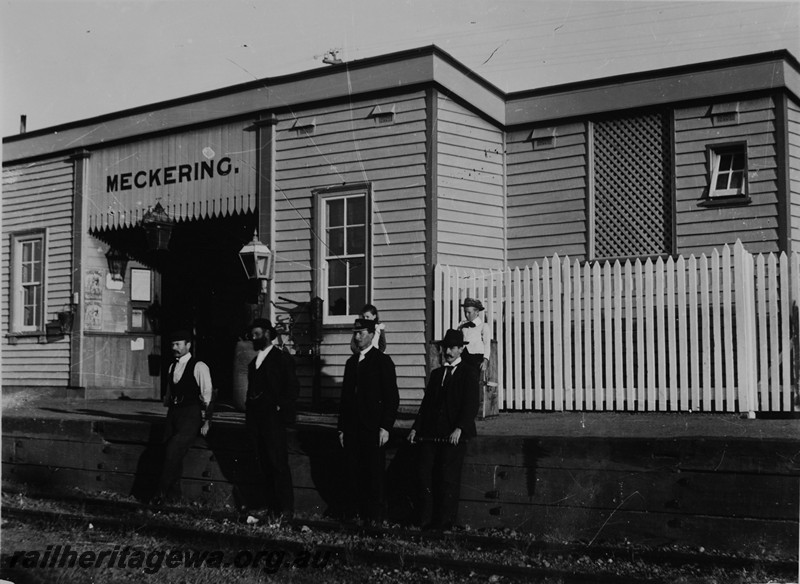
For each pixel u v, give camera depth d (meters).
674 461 7.20
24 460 10.86
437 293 11.64
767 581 6.31
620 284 10.40
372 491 8.06
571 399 10.54
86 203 15.21
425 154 12.03
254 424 8.50
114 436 10.19
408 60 12.17
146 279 16.14
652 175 12.79
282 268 12.95
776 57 11.90
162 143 14.38
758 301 9.74
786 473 6.83
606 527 7.38
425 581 6.45
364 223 12.45
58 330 15.35
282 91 13.11
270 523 8.33
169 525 8.24
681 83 12.52
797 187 12.09
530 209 13.52
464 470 7.97
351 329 12.23
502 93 13.66
